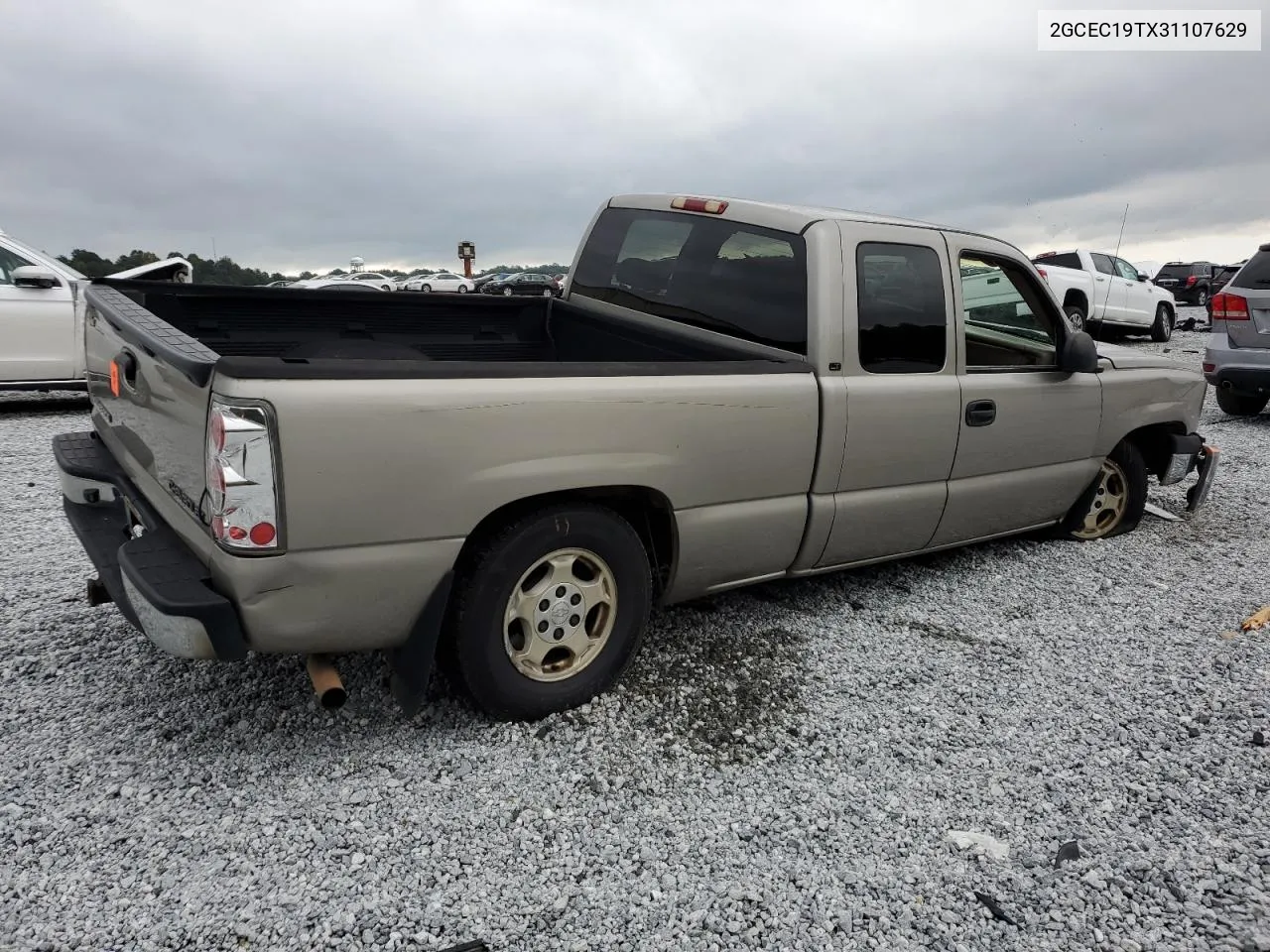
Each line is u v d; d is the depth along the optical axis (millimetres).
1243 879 2432
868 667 3549
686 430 3021
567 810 2564
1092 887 2379
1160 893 2357
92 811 2438
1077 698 3395
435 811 2521
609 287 4566
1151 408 5074
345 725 2914
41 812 2422
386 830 2434
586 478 2795
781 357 3477
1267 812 2727
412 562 2516
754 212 3764
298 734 2855
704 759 2857
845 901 2275
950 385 3871
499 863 2336
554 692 2982
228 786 2580
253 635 2369
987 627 4008
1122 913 2287
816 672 3480
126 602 2502
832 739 3018
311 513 2324
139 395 2840
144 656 3316
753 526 3354
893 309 3662
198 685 3117
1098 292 16391
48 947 1979
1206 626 4125
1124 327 18844
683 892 2271
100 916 2078
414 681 2662
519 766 2756
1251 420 9867
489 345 4727
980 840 2533
